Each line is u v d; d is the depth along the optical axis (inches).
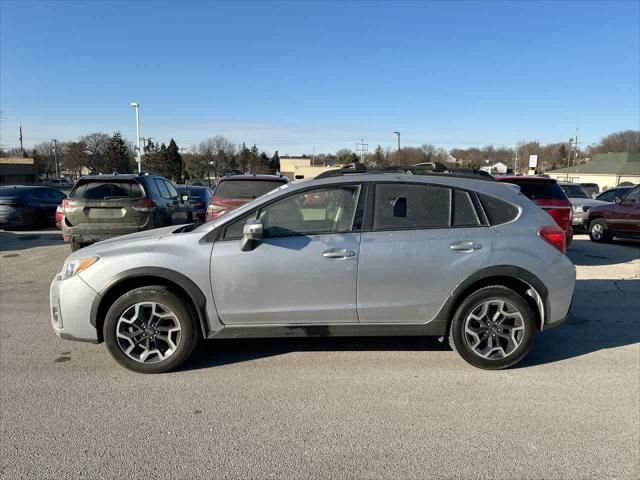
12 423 129.1
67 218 339.0
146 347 159.9
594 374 163.3
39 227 610.5
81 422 130.0
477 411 137.5
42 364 168.9
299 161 4237.2
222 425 129.2
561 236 167.5
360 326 162.9
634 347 189.6
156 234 171.9
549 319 165.6
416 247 159.2
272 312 159.5
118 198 339.6
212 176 3550.7
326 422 131.1
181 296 159.9
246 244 155.0
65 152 3695.9
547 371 165.6
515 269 160.4
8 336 197.8
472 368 167.3
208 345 188.4
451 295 160.9
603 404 142.0
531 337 163.3
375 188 163.8
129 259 156.4
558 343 193.8
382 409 138.4
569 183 698.8
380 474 108.7
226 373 162.2
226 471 109.6
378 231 160.9
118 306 156.9
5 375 159.6
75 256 162.6
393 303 160.7
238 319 159.8
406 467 111.3
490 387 152.9
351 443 121.0
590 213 500.7
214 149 3747.5
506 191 169.0
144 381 155.6
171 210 390.9
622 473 109.3
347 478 107.4
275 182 351.6
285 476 108.0
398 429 127.6
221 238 159.3
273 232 159.9
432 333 164.4
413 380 157.6
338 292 159.3
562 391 150.3
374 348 185.8
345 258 157.8
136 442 120.7
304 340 193.8
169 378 158.1
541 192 345.4
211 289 157.3
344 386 153.1
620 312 238.7
